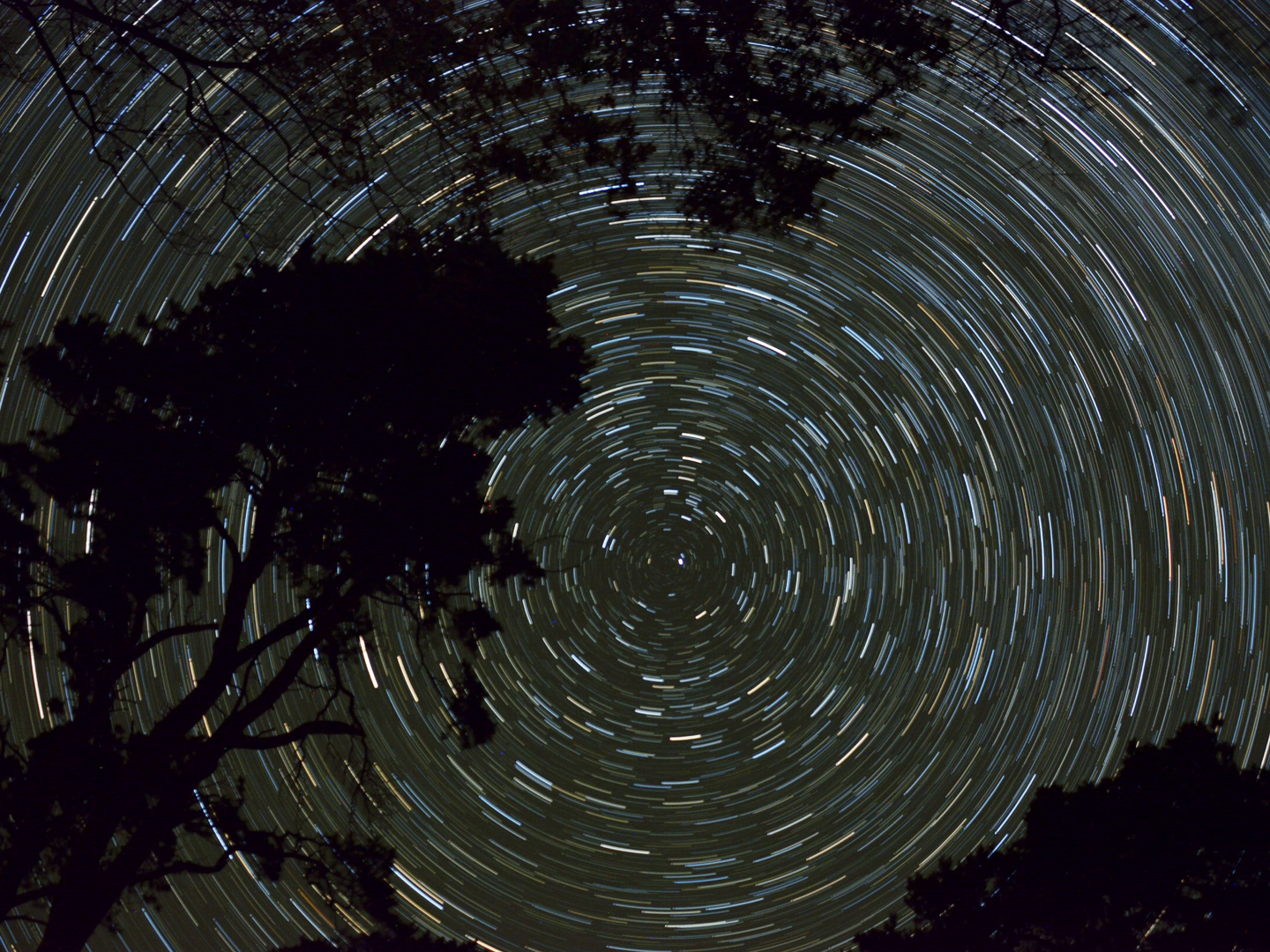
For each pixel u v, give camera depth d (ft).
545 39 16.78
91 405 19.12
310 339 18.99
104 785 17.57
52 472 18.66
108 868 17.51
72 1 14.29
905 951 18.95
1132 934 17.53
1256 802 18.03
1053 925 18.19
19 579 18.80
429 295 19.16
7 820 17.17
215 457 19.13
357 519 19.21
